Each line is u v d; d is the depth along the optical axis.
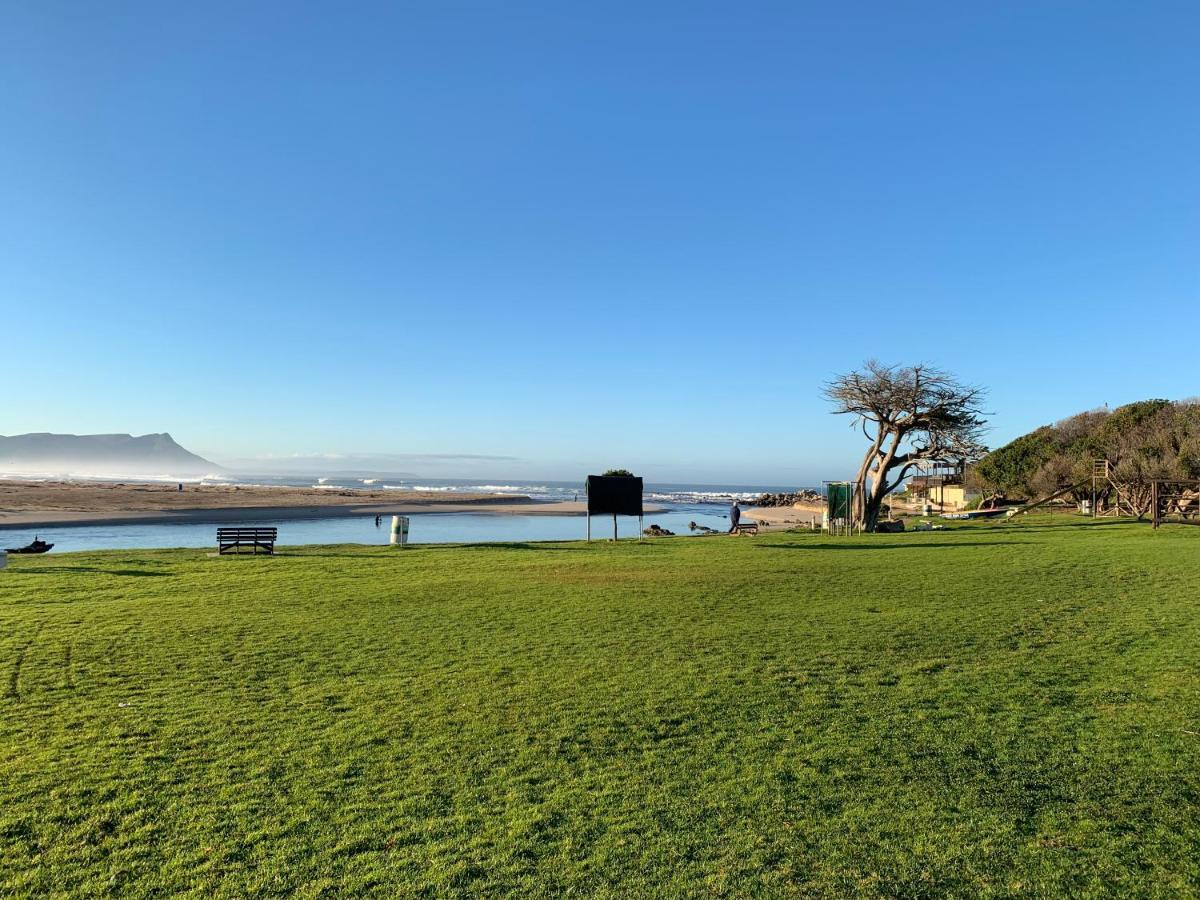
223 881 4.91
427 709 8.33
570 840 5.39
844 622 13.01
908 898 4.68
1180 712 7.85
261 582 18.83
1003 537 30.66
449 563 23.23
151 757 6.98
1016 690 8.77
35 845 5.38
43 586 18.14
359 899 4.70
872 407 36.84
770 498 102.00
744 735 7.43
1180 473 39.25
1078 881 4.83
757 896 4.70
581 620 13.47
